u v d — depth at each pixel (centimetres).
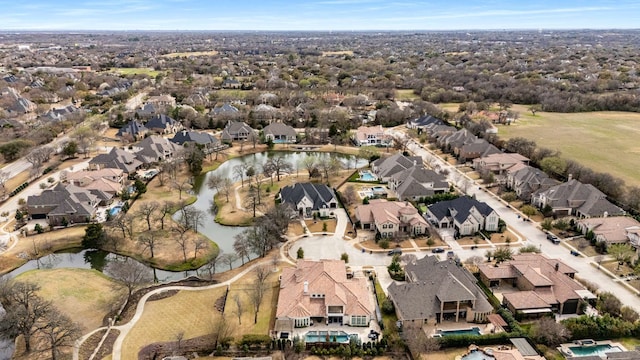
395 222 10906
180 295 8725
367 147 17500
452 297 7756
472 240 10794
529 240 10806
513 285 8912
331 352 7144
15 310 7294
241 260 10156
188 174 15725
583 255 10056
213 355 7138
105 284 9169
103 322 7938
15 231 11362
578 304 8006
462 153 16788
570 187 12400
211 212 12850
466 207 11319
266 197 13450
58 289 8881
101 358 7031
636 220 11275
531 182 13375
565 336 7212
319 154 18538
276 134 19925
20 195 13600
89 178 13938
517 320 7831
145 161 16500
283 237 10994
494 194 13712
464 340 7231
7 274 9606
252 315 8056
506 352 6681
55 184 14425
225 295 8669
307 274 8600
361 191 13900
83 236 11081
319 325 7844
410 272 8906
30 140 17675
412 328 7475
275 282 9056
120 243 10781
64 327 7019
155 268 9944
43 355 7112
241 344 7262
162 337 7538
